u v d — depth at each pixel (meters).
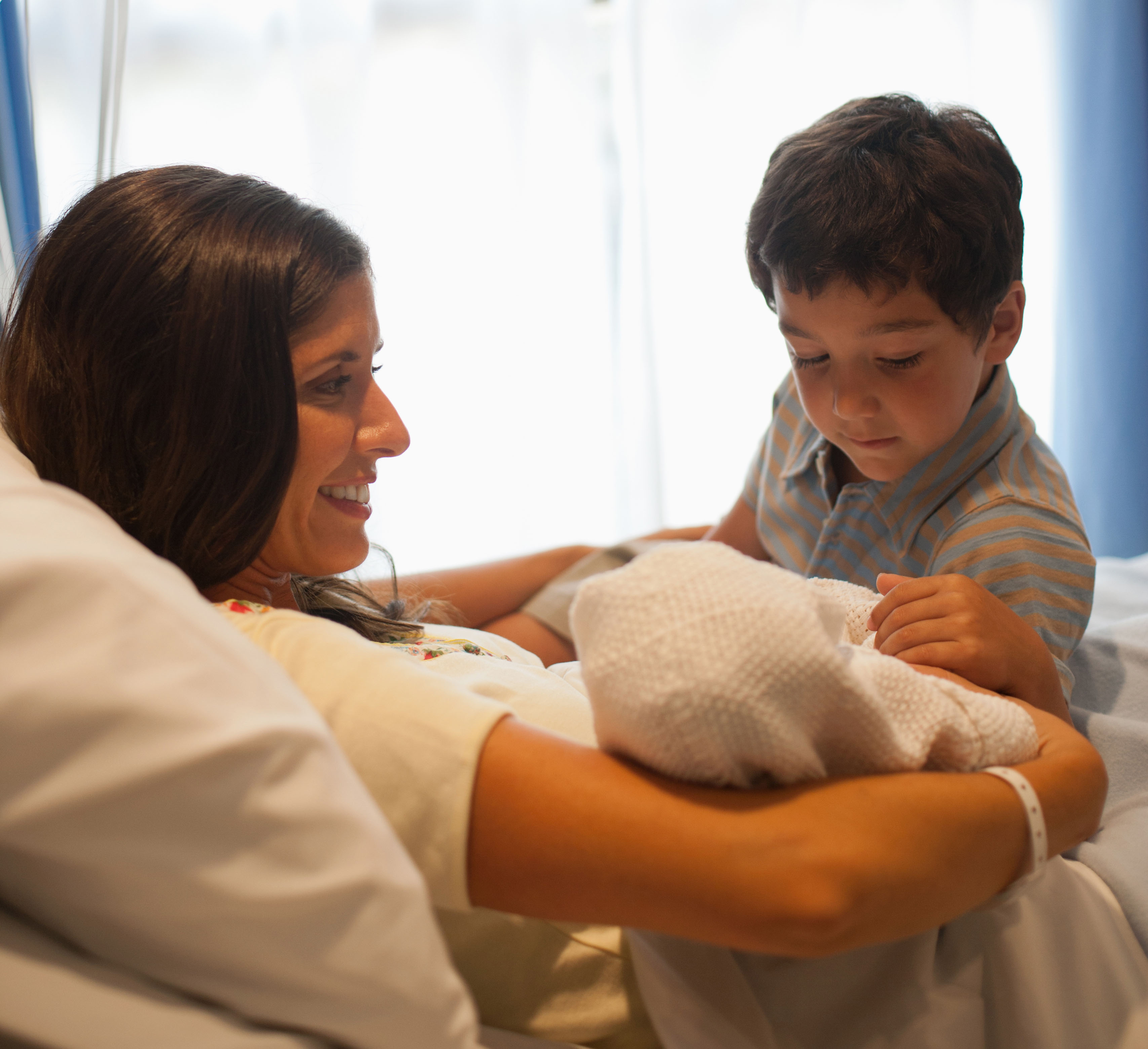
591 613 0.49
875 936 0.46
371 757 0.50
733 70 2.10
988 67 2.08
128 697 0.37
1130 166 2.01
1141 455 2.05
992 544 0.89
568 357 2.19
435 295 2.16
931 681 0.57
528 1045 0.57
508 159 2.12
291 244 0.64
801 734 0.47
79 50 2.03
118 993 0.39
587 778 0.48
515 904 0.49
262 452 0.62
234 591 0.70
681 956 0.58
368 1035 0.42
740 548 1.34
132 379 0.61
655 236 2.16
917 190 0.85
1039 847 0.53
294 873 0.39
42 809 0.36
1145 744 0.83
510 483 2.20
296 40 2.07
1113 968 0.64
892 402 0.90
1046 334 2.13
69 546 0.41
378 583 1.16
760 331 2.17
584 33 2.12
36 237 0.74
